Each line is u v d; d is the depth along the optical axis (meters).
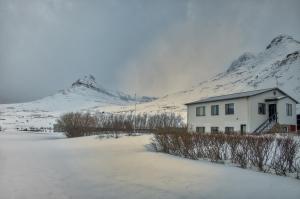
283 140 11.88
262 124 32.88
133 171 11.34
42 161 15.23
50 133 59.59
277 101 33.09
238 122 33.59
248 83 194.25
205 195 7.61
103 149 21.09
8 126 95.00
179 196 7.54
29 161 15.28
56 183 9.43
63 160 15.55
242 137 12.69
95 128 42.34
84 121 45.00
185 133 16.23
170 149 17.06
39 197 7.72
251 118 32.50
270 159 11.99
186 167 11.91
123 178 10.00
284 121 33.28
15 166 13.43
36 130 73.12
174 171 11.05
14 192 8.29
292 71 176.25
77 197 7.66
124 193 7.96
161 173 10.71
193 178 9.71
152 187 8.55
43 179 10.14
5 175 10.99
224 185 8.66
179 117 60.03
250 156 11.95
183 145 15.67
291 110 34.16
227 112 35.22
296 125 33.97
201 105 39.41
